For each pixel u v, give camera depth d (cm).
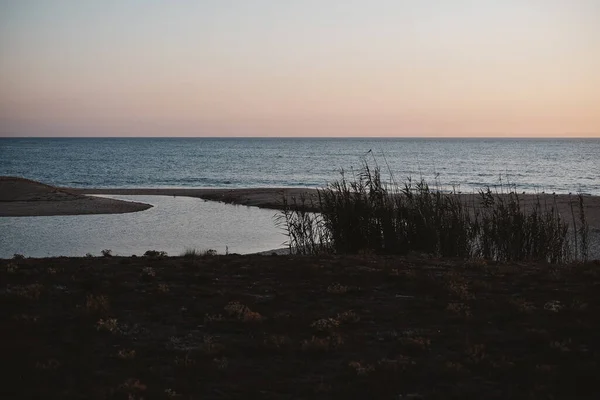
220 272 1434
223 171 10094
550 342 902
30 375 774
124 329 991
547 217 1938
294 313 1090
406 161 12631
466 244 1816
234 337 960
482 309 1112
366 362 839
